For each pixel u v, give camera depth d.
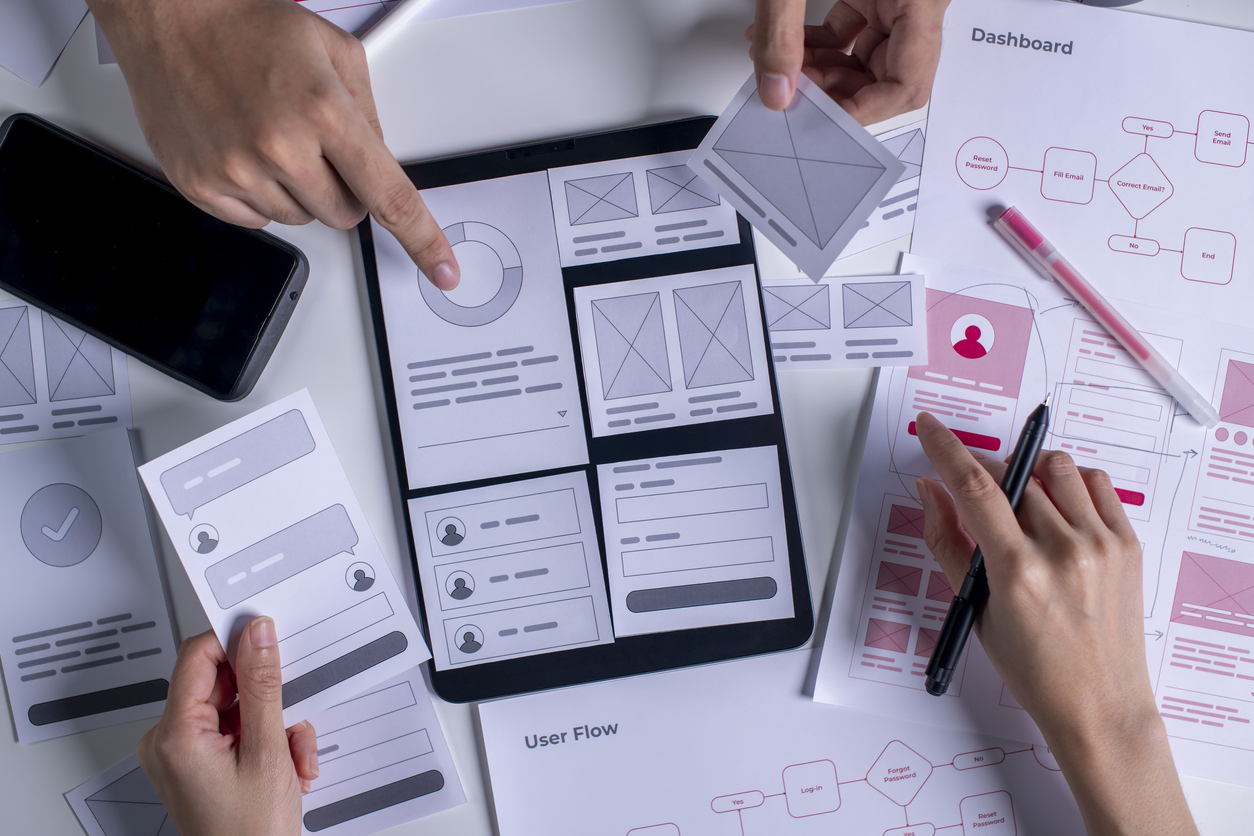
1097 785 0.56
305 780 0.60
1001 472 0.61
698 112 0.62
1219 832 0.61
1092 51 0.62
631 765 0.61
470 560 0.60
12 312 0.61
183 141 0.53
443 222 0.61
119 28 0.53
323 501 0.59
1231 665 0.61
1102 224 0.63
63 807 0.61
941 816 0.61
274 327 0.60
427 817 0.61
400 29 0.61
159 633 0.61
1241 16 0.62
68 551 0.61
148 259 0.59
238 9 0.52
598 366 0.61
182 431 0.61
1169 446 0.62
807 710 0.61
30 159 0.60
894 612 0.62
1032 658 0.56
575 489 0.61
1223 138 0.62
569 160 0.61
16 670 0.61
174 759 0.54
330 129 0.50
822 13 0.62
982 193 0.62
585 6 0.62
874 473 0.62
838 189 0.58
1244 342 0.62
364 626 0.59
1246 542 0.62
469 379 0.61
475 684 0.60
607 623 0.60
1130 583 0.58
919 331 0.62
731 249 0.61
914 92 0.58
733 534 0.61
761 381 0.61
